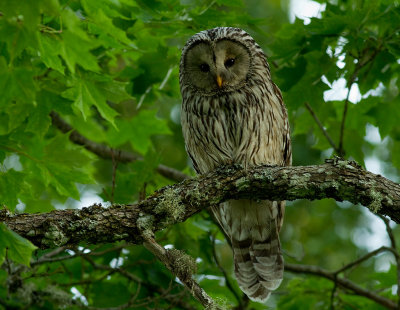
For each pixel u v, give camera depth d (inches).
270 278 447.2
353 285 493.7
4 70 272.7
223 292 477.7
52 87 370.6
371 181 319.9
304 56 439.2
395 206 312.7
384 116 503.8
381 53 442.6
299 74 440.8
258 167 347.3
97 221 312.3
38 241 303.6
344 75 454.0
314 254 703.7
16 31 258.4
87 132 585.3
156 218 323.3
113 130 580.4
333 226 724.0
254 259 454.3
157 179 480.7
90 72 350.6
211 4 406.3
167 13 400.5
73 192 383.2
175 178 538.3
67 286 447.5
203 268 475.8
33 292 436.1
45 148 409.4
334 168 327.9
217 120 433.7
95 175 671.8
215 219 489.4
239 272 451.5
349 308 500.1
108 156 575.8
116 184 445.4
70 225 308.5
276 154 454.0
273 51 438.9
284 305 508.1
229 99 430.0
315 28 414.0
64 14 269.9
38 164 374.9
